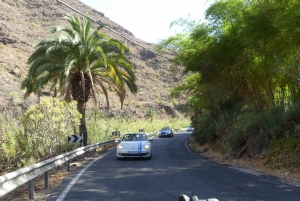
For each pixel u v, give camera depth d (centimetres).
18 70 9394
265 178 1041
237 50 1678
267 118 1435
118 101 11519
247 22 1369
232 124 1856
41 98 1639
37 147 1545
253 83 1970
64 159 1176
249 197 757
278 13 1249
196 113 2944
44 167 888
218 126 2030
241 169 1272
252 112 1595
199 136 2548
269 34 1358
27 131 1561
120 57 2227
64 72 1962
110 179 1045
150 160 1636
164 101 13462
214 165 1412
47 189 902
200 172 1188
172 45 2442
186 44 2384
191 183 953
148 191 841
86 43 2067
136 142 1667
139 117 11119
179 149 2466
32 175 759
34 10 18638
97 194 809
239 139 1634
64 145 1828
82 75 2069
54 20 17850
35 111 1570
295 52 1337
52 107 1600
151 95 13662
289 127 1404
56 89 2291
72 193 824
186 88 3175
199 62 2127
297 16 1101
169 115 12644
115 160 1653
